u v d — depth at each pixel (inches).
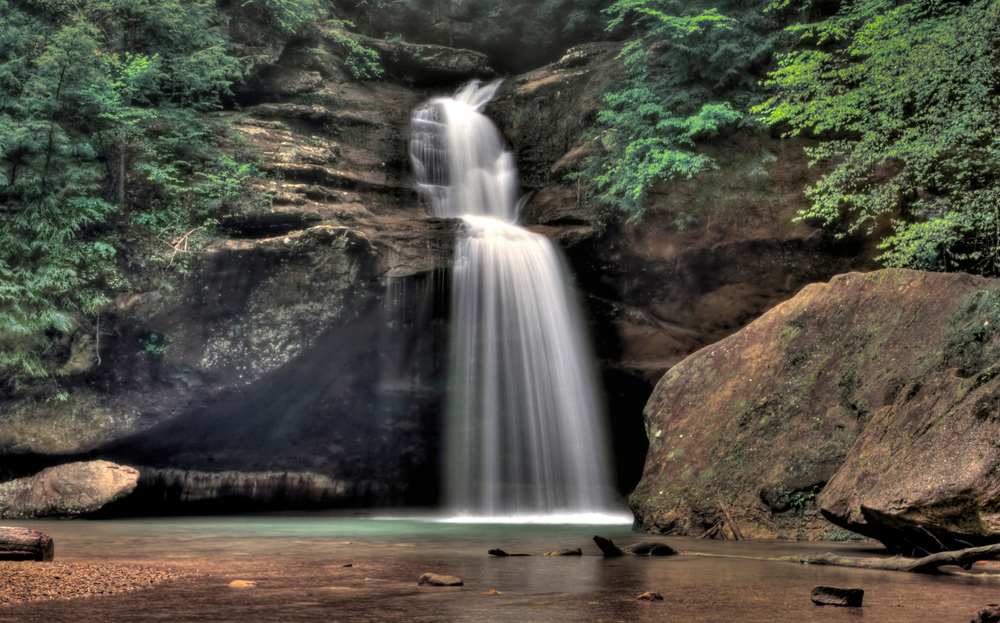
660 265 705.6
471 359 687.1
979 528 230.2
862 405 379.6
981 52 531.5
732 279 693.9
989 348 337.7
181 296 631.2
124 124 645.3
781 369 435.2
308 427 706.2
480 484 709.3
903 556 257.6
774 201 687.1
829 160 685.9
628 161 721.6
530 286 692.7
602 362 728.3
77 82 621.9
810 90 608.1
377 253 649.6
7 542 252.1
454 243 673.0
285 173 706.2
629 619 140.8
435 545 339.3
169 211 642.2
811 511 369.4
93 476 590.6
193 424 660.7
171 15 701.3
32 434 609.9
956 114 540.1
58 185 616.7
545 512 685.3
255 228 662.5
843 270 668.7
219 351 641.0
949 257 576.1
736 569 239.9
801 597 173.8
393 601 164.9
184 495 680.4
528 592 181.5
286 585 194.5
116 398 631.8
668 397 485.1
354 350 677.9
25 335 603.5
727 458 421.7
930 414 271.0
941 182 605.6
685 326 716.7
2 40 645.3
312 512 706.8
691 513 412.2
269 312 645.3
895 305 406.9
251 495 704.4
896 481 256.5
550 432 684.1
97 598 168.9
